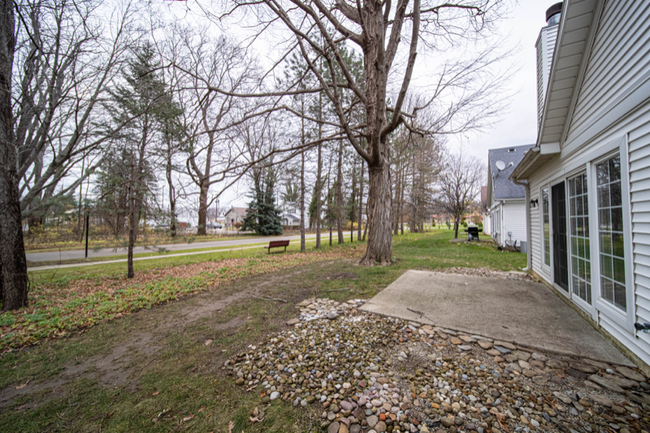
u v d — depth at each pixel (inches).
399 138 532.1
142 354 117.3
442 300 171.5
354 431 67.9
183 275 307.6
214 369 102.7
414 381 88.1
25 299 198.1
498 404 75.9
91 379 98.9
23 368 108.0
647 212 88.8
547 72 259.9
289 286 225.8
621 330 103.5
